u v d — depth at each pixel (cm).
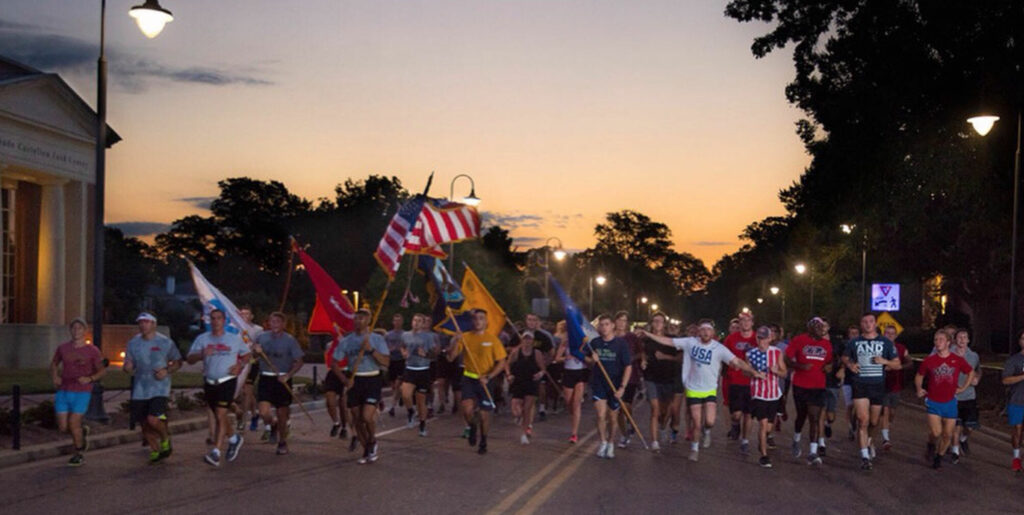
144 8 1705
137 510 1007
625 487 1208
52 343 3547
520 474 1302
